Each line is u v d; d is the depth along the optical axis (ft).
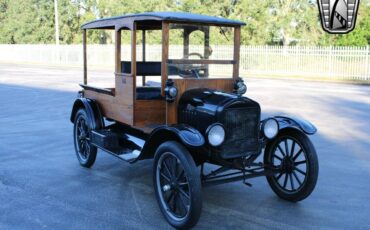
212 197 18.54
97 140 20.70
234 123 16.15
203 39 18.44
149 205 17.57
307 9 106.83
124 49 20.72
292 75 86.84
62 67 110.93
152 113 19.19
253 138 16.74
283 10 108.06
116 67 20.39
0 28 165.99
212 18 18.38
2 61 143.02
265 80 77.51
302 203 17.90
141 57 21.83
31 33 155.63
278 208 17.33
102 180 20.74
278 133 18.08
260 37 106.83
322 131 32.17
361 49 82.23
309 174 17.10
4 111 40.96
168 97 17.25
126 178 21.07
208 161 16.60
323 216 16.55
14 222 15.81
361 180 20.88
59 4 147.54
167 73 17.61
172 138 16.26
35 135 30.40
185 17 17.56
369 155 25.43
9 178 20.88
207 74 18.47
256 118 16.72
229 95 16.65
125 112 19.67
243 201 18.10
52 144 27.84
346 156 25.22
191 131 15.21
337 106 44.78
